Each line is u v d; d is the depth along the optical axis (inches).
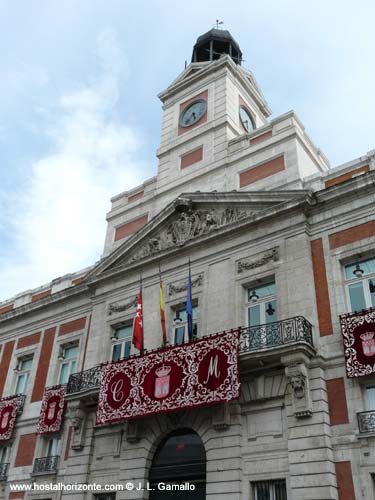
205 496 576.4
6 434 832.3
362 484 482.6
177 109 1002.7
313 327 584.7
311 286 609.6
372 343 528.4
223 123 878.4
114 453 671.8
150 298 764.0
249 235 697.6
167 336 711.1
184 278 738.2
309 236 651.5
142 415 622.2
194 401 586.6
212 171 834.8
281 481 531.5
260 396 574.9
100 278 843.4
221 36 1131.3
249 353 572.4
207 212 761.6
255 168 780.0
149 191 931.3
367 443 496.4
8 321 1000.9
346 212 634.2
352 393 527.8
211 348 605.0
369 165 658.2
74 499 669.3
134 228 904.9
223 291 683.4
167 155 936.3
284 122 784.9
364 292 587.8
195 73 1003.9
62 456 734.5
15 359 943.7
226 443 573.3
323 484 490.9
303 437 524.7
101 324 807.1
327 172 693.3
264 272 658.2
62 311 916.0
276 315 633.0
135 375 656.4
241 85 997.2
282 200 679.7
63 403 780.6
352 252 606.9
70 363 856.9
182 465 612.7
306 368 553.9
